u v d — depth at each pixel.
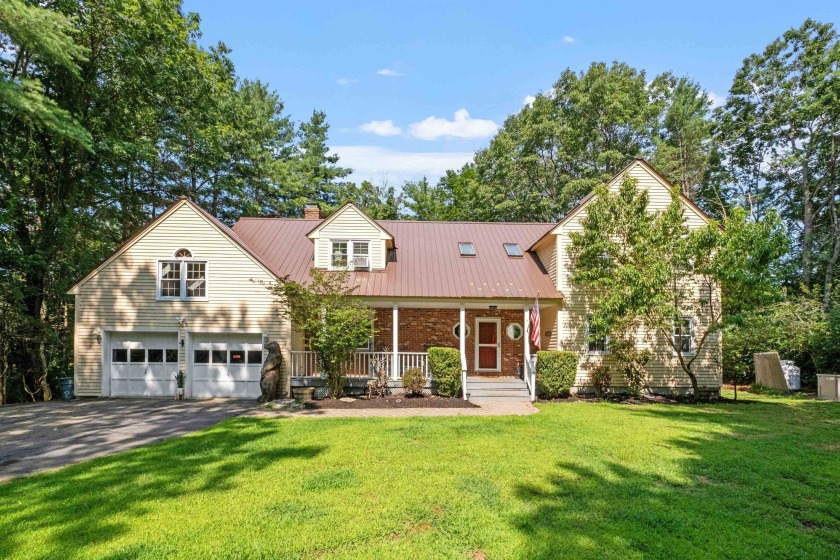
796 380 18.45
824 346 17.86
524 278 17.80
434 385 15.88
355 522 5.21
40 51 13.92
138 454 8.16
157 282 16.00
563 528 5.08
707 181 31.34
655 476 6.90
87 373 15.91
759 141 27.72
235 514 5.45
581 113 32.78
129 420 11.70
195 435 9.66
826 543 4.82
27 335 17.56
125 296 15.97
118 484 6.53
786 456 8.04
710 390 16.42
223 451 8.31
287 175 37.09
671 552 4.57
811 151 25.38
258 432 9.93
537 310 15.66
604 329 15.18
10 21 12.84
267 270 16.11
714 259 14.44
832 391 16.09
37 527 5.12
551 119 33.62
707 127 30.53
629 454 8.11
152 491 6.22
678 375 16.52
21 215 17.80
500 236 21.27
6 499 5.95
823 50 24.69
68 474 7.06
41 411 13.20
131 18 17.45
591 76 31.75
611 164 32.00
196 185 28.08
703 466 7.42
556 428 10.34
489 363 18.97
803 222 27.16
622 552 4.57
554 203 33.44
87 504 5.75
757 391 18.62
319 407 13.66
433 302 16.84
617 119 30.75
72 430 10.49
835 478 6.85
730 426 10.69
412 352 16.98
